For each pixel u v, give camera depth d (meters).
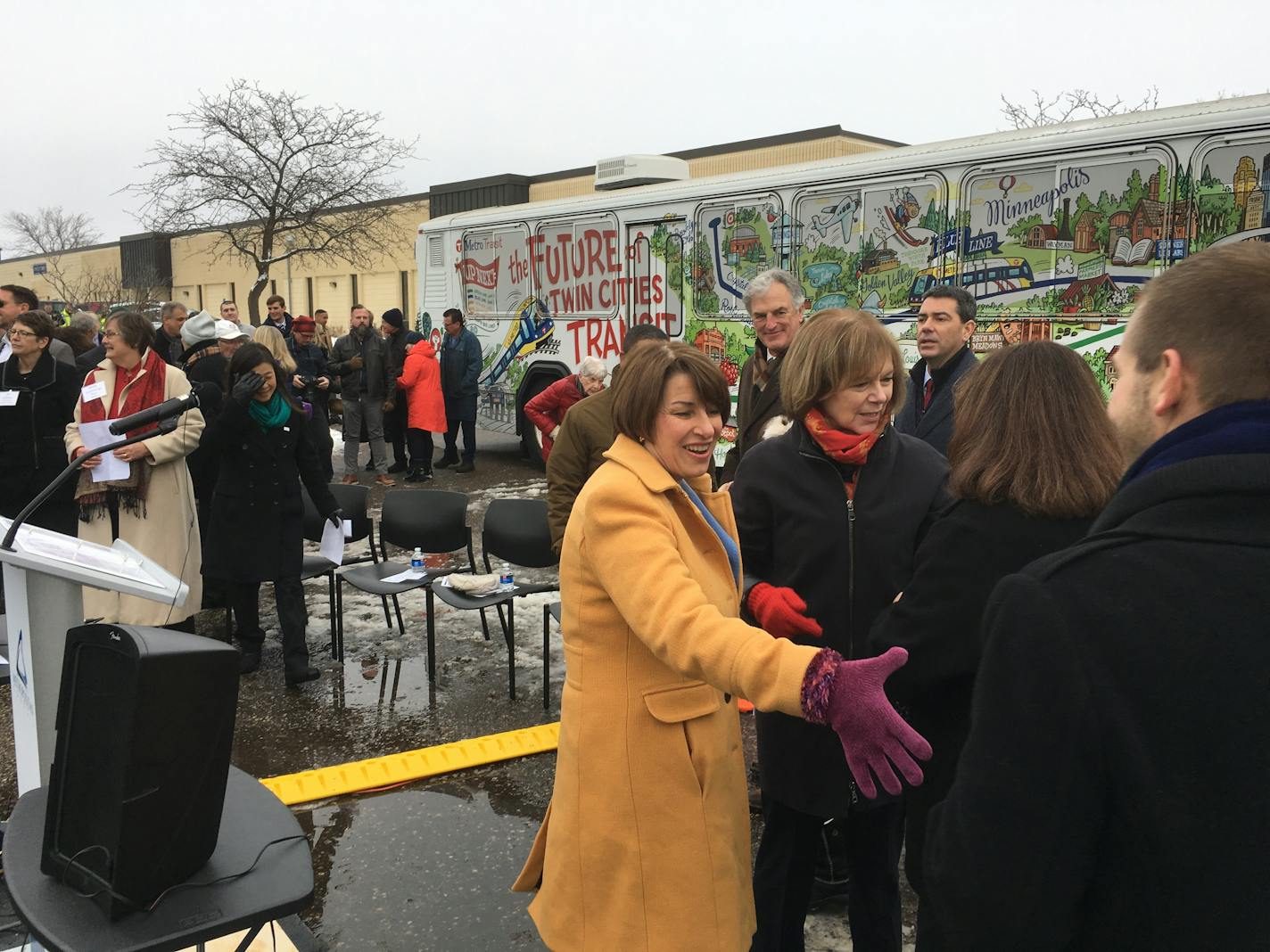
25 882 1.79
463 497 5.49
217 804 1.82
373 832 3.51
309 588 6.71
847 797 2.25
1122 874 1.08
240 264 35.59
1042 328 6.52
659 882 1.88
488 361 11.59
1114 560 1.10
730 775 1.98
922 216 7.09
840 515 2.35
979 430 1.88
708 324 8.76
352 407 10.62
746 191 8.27
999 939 1.13
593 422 4.06
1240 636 1.02
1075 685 1.06
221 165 20.98
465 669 5.16
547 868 2.04
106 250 40.34
